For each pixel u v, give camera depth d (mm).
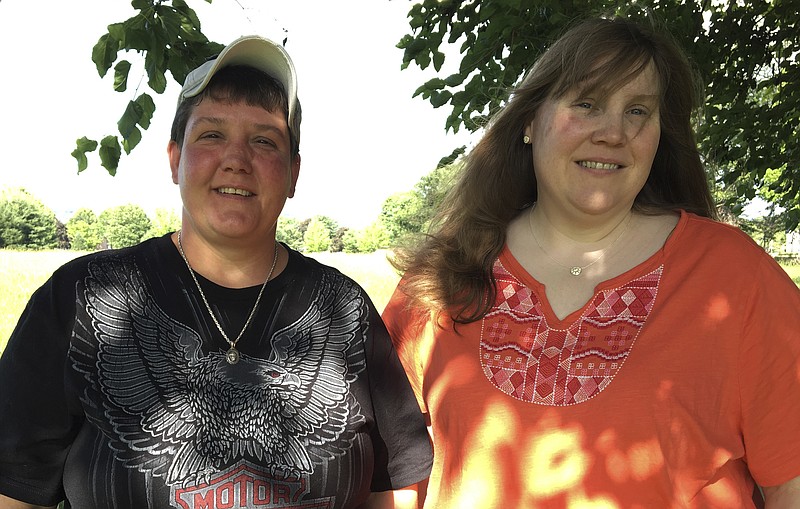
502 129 2318
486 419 2014
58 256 41688
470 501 2012
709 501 1881
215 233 1833
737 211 6965
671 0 4691
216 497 1696
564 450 1914
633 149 2008
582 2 4141
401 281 2381
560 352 1999
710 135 6348
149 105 3055
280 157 1885
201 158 1820
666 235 2119
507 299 2129
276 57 1884
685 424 1860
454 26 4492
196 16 3025
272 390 1799
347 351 1942
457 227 2365
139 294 1809
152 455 1684
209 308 1834
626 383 1903
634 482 1858
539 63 2178
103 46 2963
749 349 1902
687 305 1955
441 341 2189
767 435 1901
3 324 15992
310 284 1967
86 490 1685
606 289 2041
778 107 6395
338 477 1822
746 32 5543
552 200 2141
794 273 18656
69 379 1717
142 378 1732
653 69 2057
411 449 2080
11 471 1724
